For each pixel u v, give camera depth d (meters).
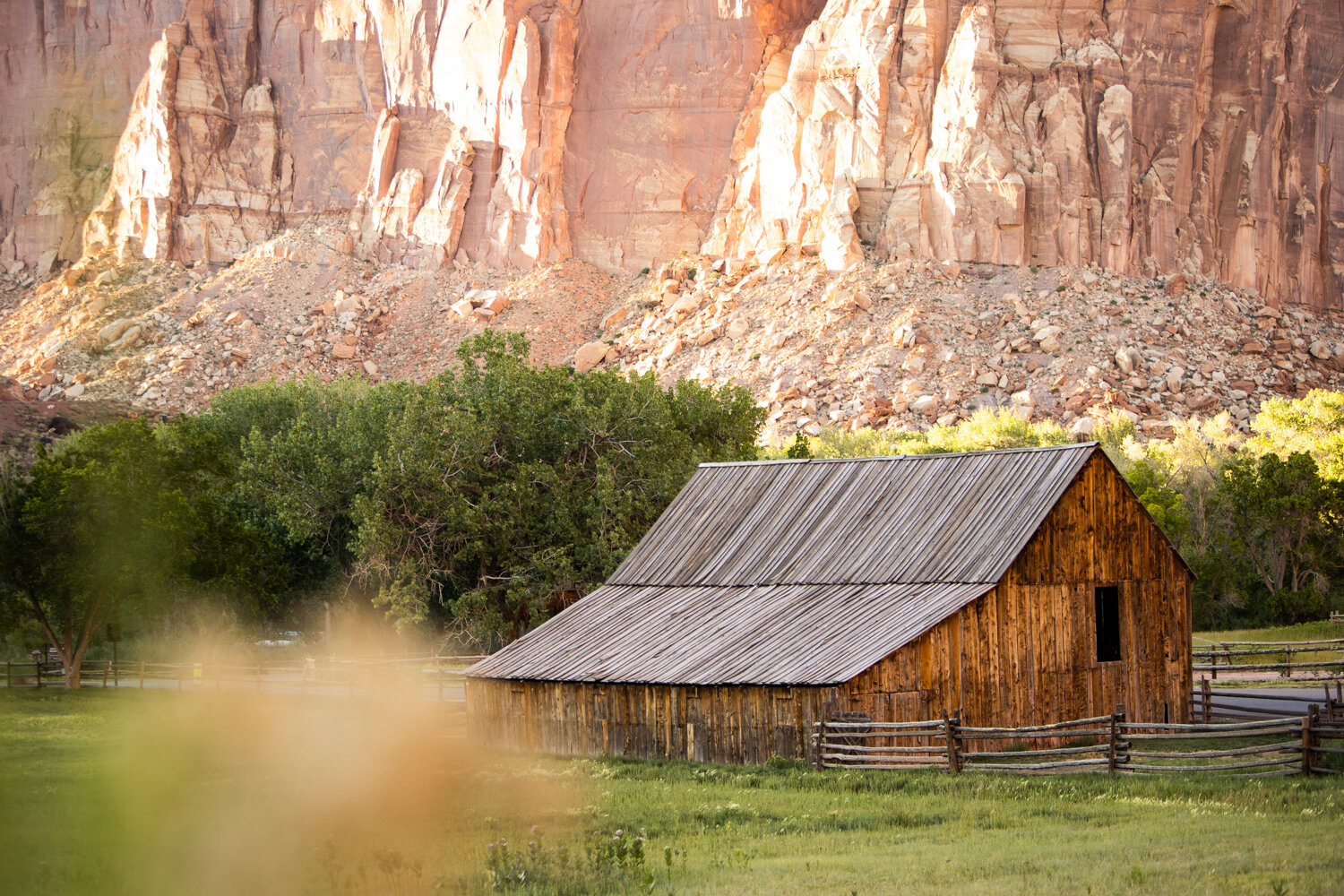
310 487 64.88
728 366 133.75
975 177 142.00
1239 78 155.25
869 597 35.41
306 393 83.56
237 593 60.19
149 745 38.44
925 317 131.25
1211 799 24.89
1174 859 19.69
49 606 61.78
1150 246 145.62
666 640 36.91
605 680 35.47
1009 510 35.84
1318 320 150.88
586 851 22.31
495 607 59.44
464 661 61.16
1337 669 50.75
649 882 19.20
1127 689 36.69
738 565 40.00
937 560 35.69
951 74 148.00
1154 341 129.00
